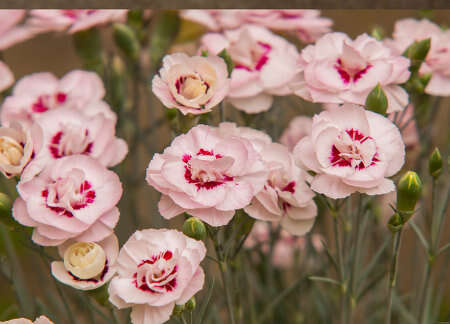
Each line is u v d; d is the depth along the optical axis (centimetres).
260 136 50
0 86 56
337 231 52
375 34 56
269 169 49
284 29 58
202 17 57
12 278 55
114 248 47
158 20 58
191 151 48
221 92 49
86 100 55
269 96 54
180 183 47
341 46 52
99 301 47
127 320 53
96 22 55
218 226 48
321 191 47
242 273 57
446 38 55
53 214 47
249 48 54
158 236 46
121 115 58
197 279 46
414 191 47
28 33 58
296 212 50
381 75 50
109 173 48
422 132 58
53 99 55
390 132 48
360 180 47
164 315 45
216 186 47
